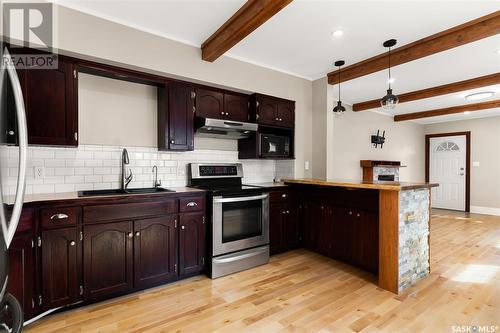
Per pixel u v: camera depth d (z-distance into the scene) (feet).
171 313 6.79
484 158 20.85
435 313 6.82
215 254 8.95
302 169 13.09
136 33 8.54
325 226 10.95
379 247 8.35
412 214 8.45
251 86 11.21
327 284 8.47
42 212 6.31
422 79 13.20
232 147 12.14
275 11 7.00
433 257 10.78
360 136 19.30
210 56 9.50
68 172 8.29
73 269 6.73
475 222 17.34
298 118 12.94
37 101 7.12
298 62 11.41
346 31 8.76
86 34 7.69
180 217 8.52
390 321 6.47
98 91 8.84
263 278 8.92
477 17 7.85
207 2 7.38
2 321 2.94
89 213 6.93
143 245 7.79
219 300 7.46
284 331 6.08
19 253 5.90
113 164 9.10
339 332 6.04
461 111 18.26
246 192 9.71
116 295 7.59
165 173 10.21
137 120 9.61
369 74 12.34
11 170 7.16
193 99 9.99
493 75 12.44
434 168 23.70
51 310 6.53
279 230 11.14
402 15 7.79
